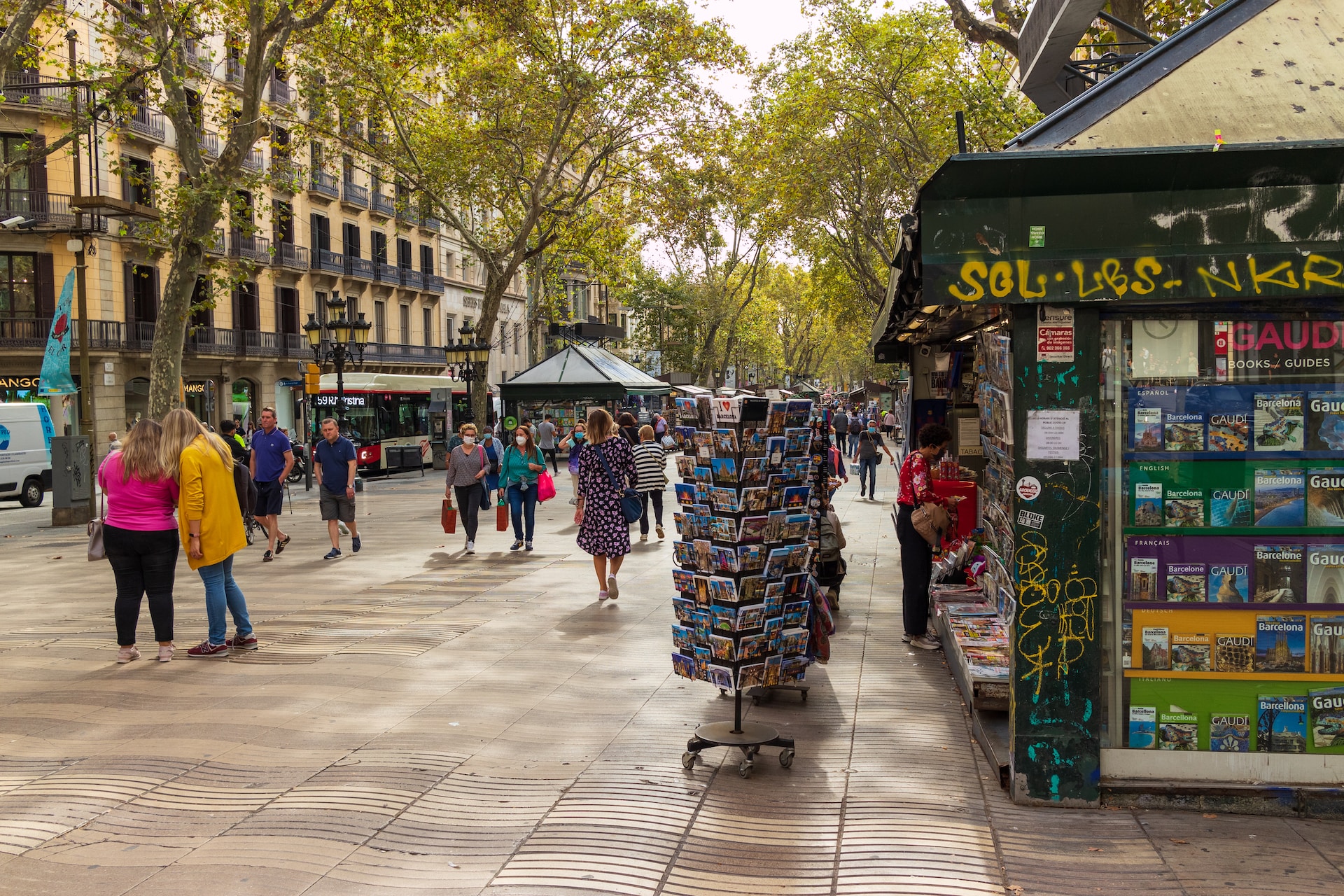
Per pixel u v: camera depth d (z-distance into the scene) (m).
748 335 63.56
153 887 3.61
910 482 7.21
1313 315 4.19
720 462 5.09
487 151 26.20
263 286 39.25
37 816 4.28
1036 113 18.52
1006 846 3.91
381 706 5.86
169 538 7.11
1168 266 4.03
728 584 5.02
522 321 60.66
